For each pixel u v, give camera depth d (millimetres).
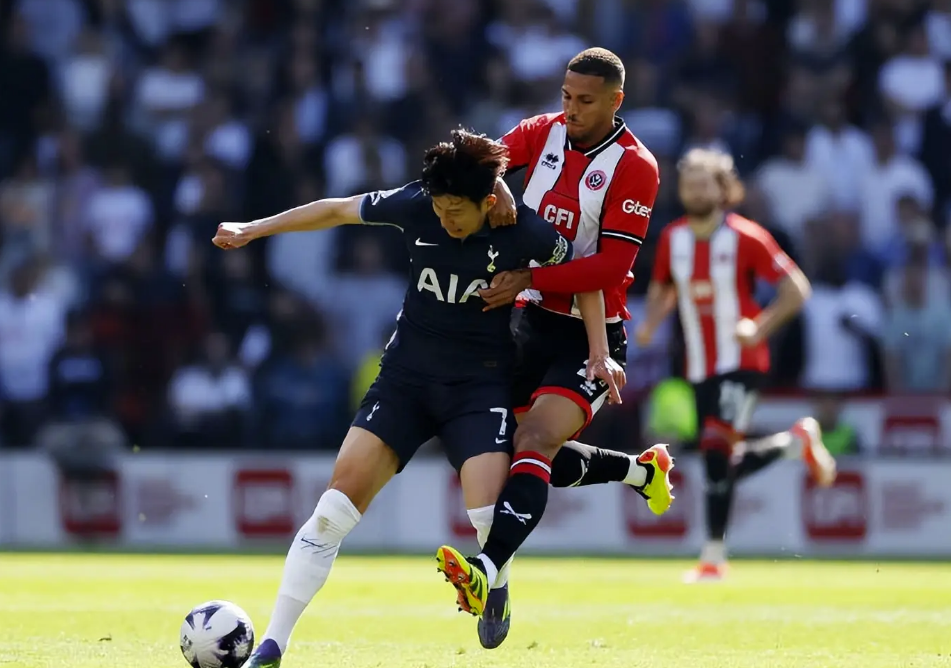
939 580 34469
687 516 44875
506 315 18297
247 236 18297
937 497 44469
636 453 48188
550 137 20125
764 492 44969
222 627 17109
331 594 29734
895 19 58969
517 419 20500
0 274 56719
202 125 58375
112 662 18766
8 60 61750
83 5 63312
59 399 51094
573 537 45500
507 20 59062
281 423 49156
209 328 52438
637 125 55656
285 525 46594
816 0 58656
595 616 25719
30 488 47531
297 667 18734
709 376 34438
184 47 61656
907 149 56531
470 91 58312
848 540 44719
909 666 19281
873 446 45969
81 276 56312
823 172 54062
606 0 59812
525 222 18062
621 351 20469
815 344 49656
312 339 50531
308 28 60625
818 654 20578
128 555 42750
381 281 53250
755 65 57844
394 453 17844
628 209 19281
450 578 16281
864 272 51219
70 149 59125
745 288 34375
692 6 59562
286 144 56531
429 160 17031
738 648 21297
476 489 17625
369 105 57594
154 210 57875
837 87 57375
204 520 46875
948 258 53250
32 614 24859
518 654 20359
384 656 19984
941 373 50125
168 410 50594
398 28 59875
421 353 18000
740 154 56000
